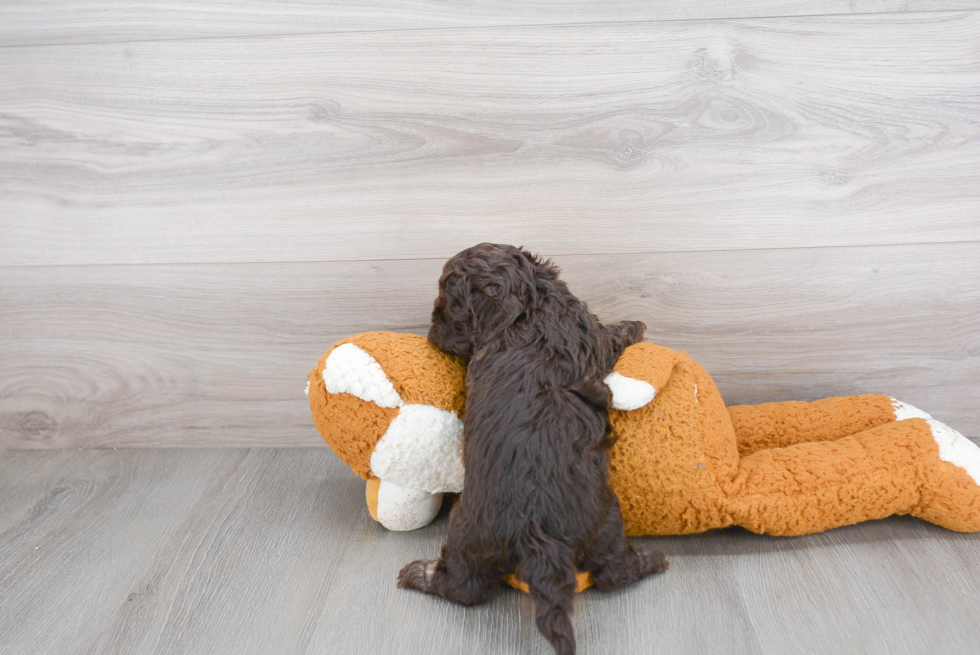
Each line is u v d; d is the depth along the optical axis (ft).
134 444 5.54
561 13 4.56
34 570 4.11
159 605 3.79
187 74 4.83
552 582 3.22
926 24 4.44
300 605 3.75
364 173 4.90
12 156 5.04
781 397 5.14
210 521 4.56
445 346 4.03
